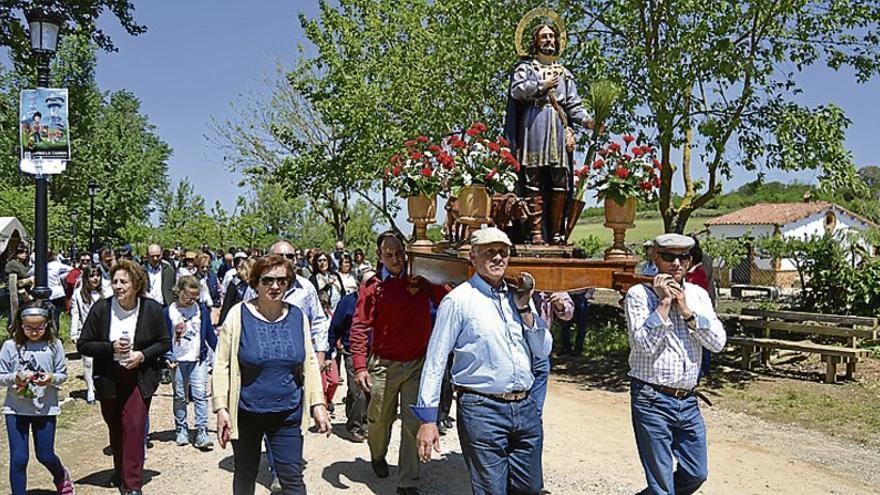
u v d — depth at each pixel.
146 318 5.83
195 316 7.58
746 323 12.31
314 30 24.83
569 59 13.69
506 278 4.81
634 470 6.91
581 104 6.00
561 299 5.08
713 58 11.66
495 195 5.44
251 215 41.53
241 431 4.55
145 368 5.87
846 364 11.12
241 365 4.55
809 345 11.05
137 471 5.83
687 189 14.53
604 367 12.86
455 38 18.02
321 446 7.57
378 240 6.28
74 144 40.50
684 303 4.66
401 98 20.86
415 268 6.23
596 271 5.16
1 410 8.40
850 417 9.12
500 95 17.27
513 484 4.64
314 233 42.41
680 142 12.62
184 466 6.93
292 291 6.25
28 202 35.53
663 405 4.71
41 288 10.10
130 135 53.00
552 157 5.59
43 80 10.25
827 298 14.45
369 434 6.45
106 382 5.79
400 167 5.83
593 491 6.30
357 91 22.14
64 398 9.48
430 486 6.40
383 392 6.21
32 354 5.47
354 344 6.34
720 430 8.63
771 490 6.45
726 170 13.18
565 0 13.60
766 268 35.38
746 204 62.62
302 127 29.30
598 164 5.41
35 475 6.50
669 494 4.69
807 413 9.34
